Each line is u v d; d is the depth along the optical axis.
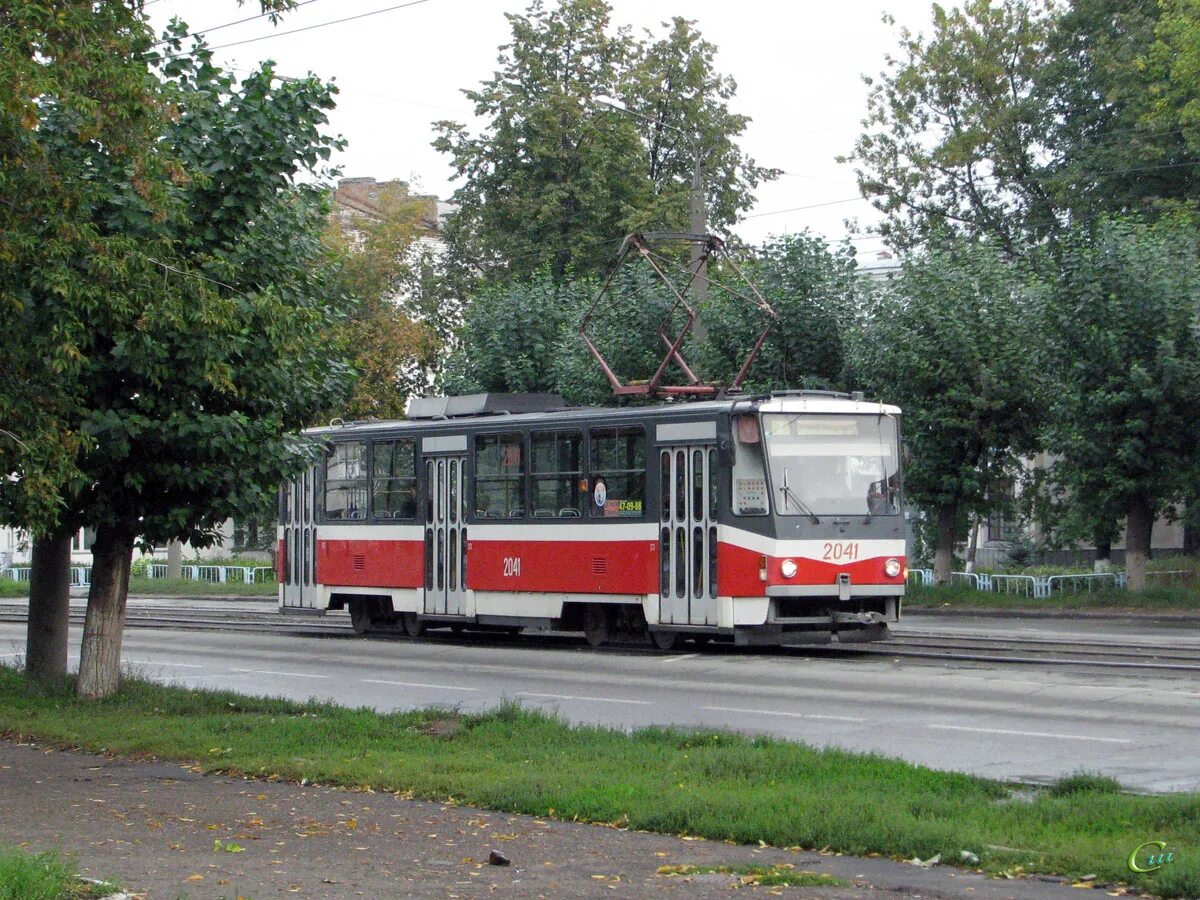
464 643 27.52
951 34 51.28
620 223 49.47
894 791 10.81
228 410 16.94
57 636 19.16
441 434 27.69
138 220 15.15
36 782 12.41
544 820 10.55
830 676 19.62
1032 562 47.88
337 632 30.45
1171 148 43.72
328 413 18.91
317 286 17.55
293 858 9.07
